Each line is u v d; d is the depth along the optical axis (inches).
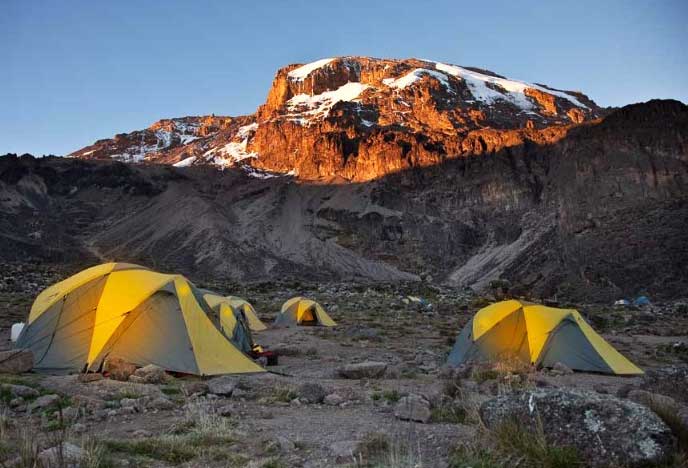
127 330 567.5
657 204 5797.2
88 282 602.2
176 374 551.5
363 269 7268.7
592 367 642.8
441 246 7726.4
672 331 1323.8
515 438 255.3
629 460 228.4
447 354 821.9
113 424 347.3
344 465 251.9
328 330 1286.9
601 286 4719.5
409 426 327.3
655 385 436.1
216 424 330.0
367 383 518.0
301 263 7278.5
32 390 418.6
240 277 6545.3
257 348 816.3
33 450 254.5
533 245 6752.0
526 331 667.4
